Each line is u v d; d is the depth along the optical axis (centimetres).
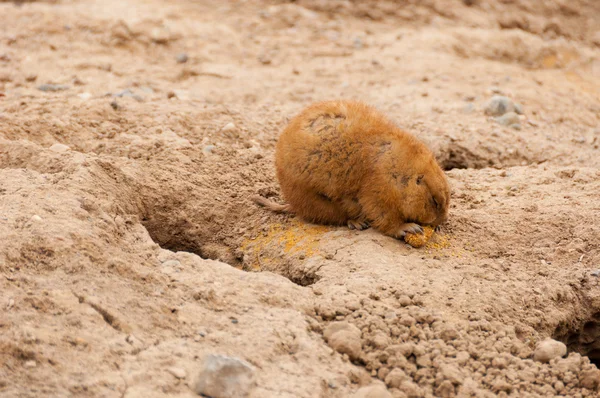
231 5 4022
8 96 2466
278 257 1698
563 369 1302
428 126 2512
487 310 1448
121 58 3181
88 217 1519
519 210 1848
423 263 1588
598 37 4622
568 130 2734
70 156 1812
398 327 1345
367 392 1169
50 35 3288
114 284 1328
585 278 1614
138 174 1873
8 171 1686
